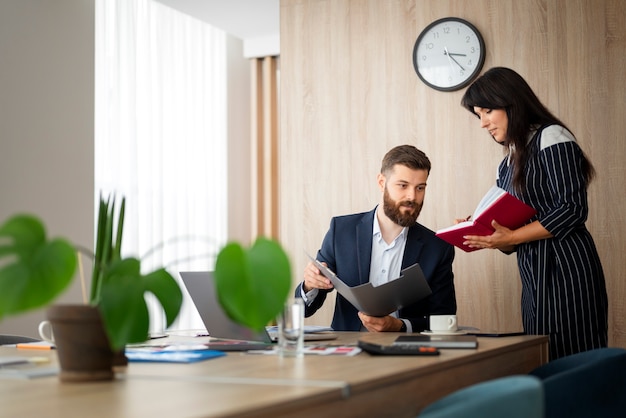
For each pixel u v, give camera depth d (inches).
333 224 125.2
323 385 51.1
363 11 170.9
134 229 207.3
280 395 46.5
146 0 216.1
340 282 101.0
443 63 161.2
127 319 49.1
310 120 175.5
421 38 163.6
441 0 162.9
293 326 72.0
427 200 162.6
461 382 69.5
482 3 158.6
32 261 46.7
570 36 149.9
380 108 168.2
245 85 253.6
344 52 172.6
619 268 143.9
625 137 144.3
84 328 54.8
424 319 109.6
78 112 190.7
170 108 224.4
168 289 54.2
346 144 171.5
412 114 165.0
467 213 158.9
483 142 157.9
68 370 55.4
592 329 106.6
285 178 177.6
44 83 182.9
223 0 208.2
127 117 207.9
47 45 183.9
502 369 79.8
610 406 62.2
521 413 43.9
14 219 46.8
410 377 59.7
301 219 175.5
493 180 156.6
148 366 65.1
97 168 199.6
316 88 175.2
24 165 177.5
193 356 69.4
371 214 123.1
